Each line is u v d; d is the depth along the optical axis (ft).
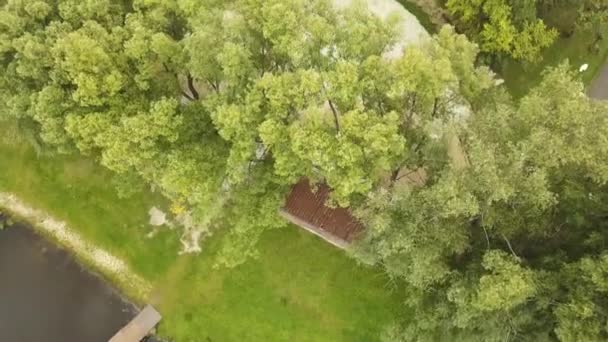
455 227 92.38
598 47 123.85
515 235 95.96
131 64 98.68
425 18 127.75
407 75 86.84
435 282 100.37
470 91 95.81
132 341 120.26
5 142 132.46
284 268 121.39
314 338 118.52
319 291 119.85
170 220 126.31
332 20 94.07
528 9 107.86
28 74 95.96
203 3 96.17
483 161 82.94
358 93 87.35
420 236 91.76
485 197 87.56
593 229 91.81
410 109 96.27
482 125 88.63
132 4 106.52
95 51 90.74
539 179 82.94
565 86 86.63
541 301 88.74
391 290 116.88
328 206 103.86
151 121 92.53
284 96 86.53
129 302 124.16
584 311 81.92
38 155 130.31
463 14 116.57
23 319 124.36
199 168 96.89
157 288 124.06
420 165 98.32
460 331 97.14
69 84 99.25
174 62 97.50
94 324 123.65
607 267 81.35
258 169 102.27
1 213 130.21
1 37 95.91
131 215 127.54
